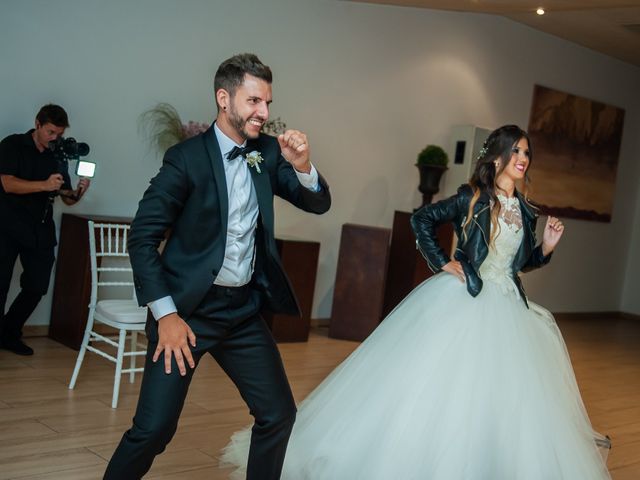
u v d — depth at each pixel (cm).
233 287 243
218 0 613
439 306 343
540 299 966
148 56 581
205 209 233
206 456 361
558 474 306
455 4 725
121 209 582
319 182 247
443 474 300
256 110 230
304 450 333
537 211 363
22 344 503
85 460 339
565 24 823
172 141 584
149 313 239
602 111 973
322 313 726
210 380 494
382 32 728
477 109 826
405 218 716
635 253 1071
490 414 312
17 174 482
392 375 332
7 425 372
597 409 551
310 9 673
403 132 759
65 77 545
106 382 461
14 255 489
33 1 526
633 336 918
